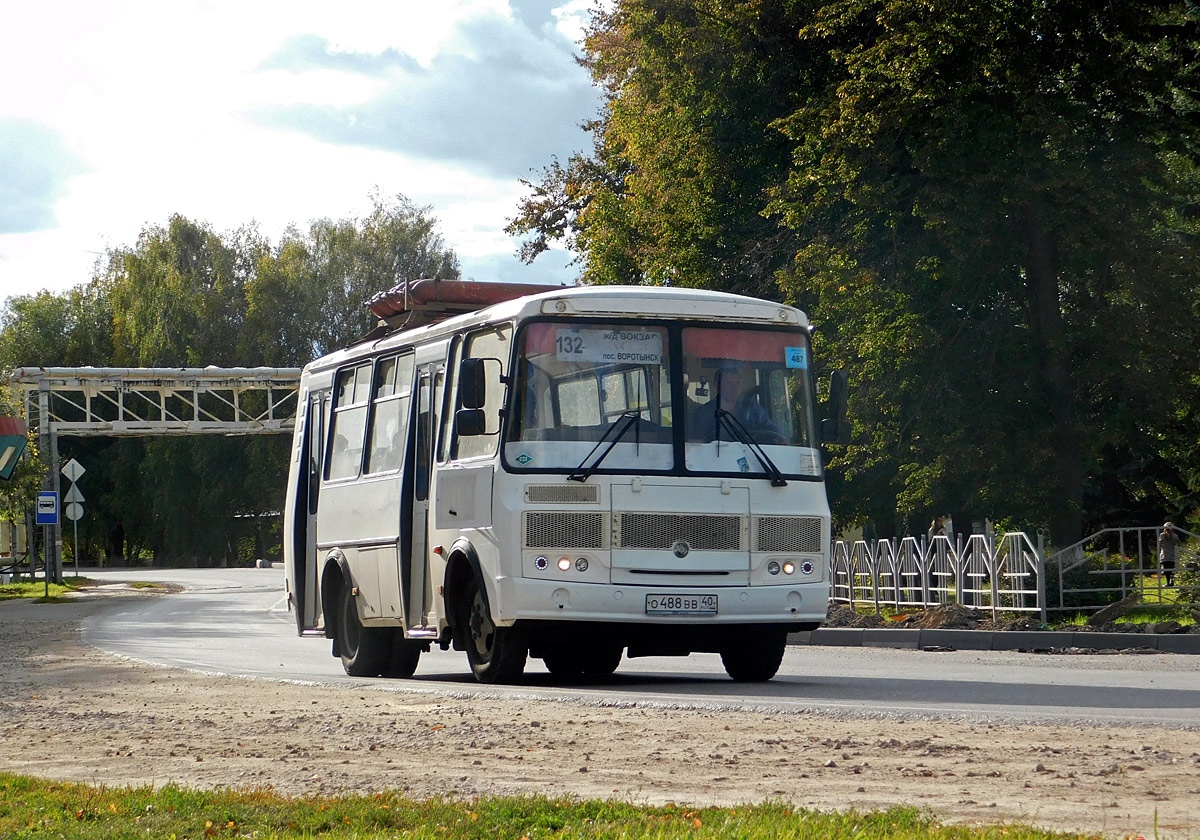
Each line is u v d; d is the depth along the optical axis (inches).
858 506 1668.3
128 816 349.7
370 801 355.6
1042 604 1082.7
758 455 711.1
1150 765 402.0
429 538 770.2
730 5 1565.0
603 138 2236.7
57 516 2204.7
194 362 4030.5
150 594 2317.9
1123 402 1384.1
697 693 669.3
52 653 1050.7
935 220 1302.9
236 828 329.4
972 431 1380.4
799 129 1424.7
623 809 331.6
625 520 686.5
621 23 1700.3
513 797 354.0
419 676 847.7
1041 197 1311.5
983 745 446.9
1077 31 1334.9
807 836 291.9
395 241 4111.7
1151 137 1362.0
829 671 824.3
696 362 713.6
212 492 4200.3
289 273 4074.8
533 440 690.2
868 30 1492.4
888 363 1392.7
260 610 1795.0
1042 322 1370.6
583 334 703.7
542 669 901.8
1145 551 1107.9
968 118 1300.4
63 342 4753.9
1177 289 1320.1
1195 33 1400.1
